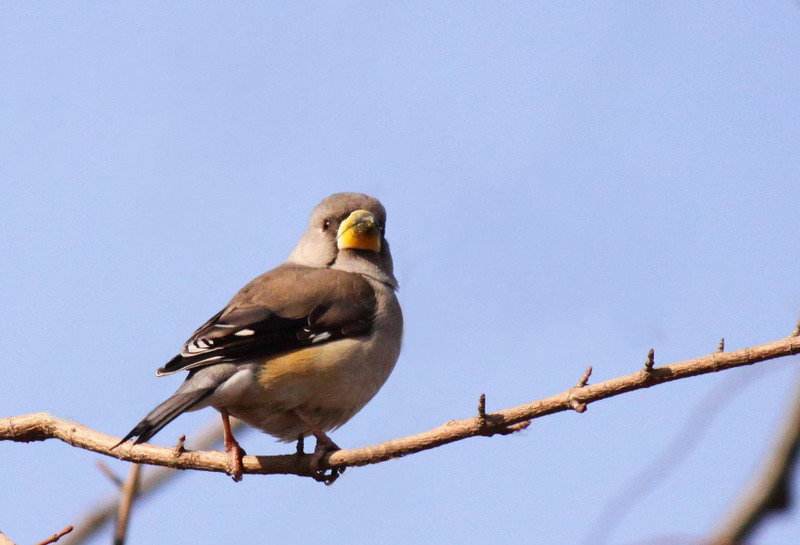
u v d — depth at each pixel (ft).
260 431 38.81
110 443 33.78
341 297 38.88
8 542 29.73
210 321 38.06
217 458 33.94
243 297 38.47
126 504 34.99
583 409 28.63
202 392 35.12
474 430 29.30
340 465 32.60
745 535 35.55
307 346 37.29
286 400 36.91
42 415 34.63
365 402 39.37
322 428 38.86
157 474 41.24
